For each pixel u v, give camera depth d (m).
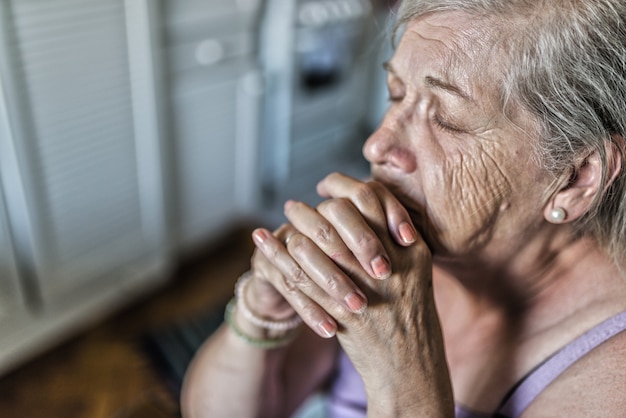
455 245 0.63
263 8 2.19
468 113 0.56
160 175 1.97
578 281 0.66
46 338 1.83
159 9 1.77
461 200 0.59
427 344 0.60
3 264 1.64
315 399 0.96
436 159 0.59
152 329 1.92
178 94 1.96
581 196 0.58
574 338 0.64
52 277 1.77
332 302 0.58
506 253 0.65
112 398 1.66
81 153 1.70
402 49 0.59
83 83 1.63
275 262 0.59
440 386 0.60
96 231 1.85
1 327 1.71
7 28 1.41
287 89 2.36
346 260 0.57
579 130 0.54
